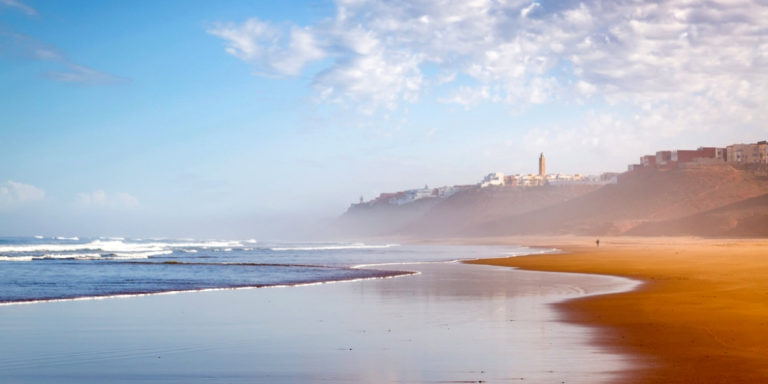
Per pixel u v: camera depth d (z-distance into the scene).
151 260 62.38
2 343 15.02
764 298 22.31
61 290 28.47
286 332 16.53
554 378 11.05
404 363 12.52
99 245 123.81
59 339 15.52
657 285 29.08
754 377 10.88
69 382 11.17
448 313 20.14
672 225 166.00
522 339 15.08
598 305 21.53
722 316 17.98
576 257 58.91
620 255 62.03
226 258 68.81
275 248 117.81
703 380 10.70
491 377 11.21
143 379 11.40
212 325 17.80
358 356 13.27
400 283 32.47
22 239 185.25
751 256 55.09
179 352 13.84
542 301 23.39
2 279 35.47
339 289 29.14
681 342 14.26
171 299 24.97
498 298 24.69
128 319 19.12
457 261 57.59
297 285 31.56
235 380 11.25
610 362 12.27
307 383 10.95
